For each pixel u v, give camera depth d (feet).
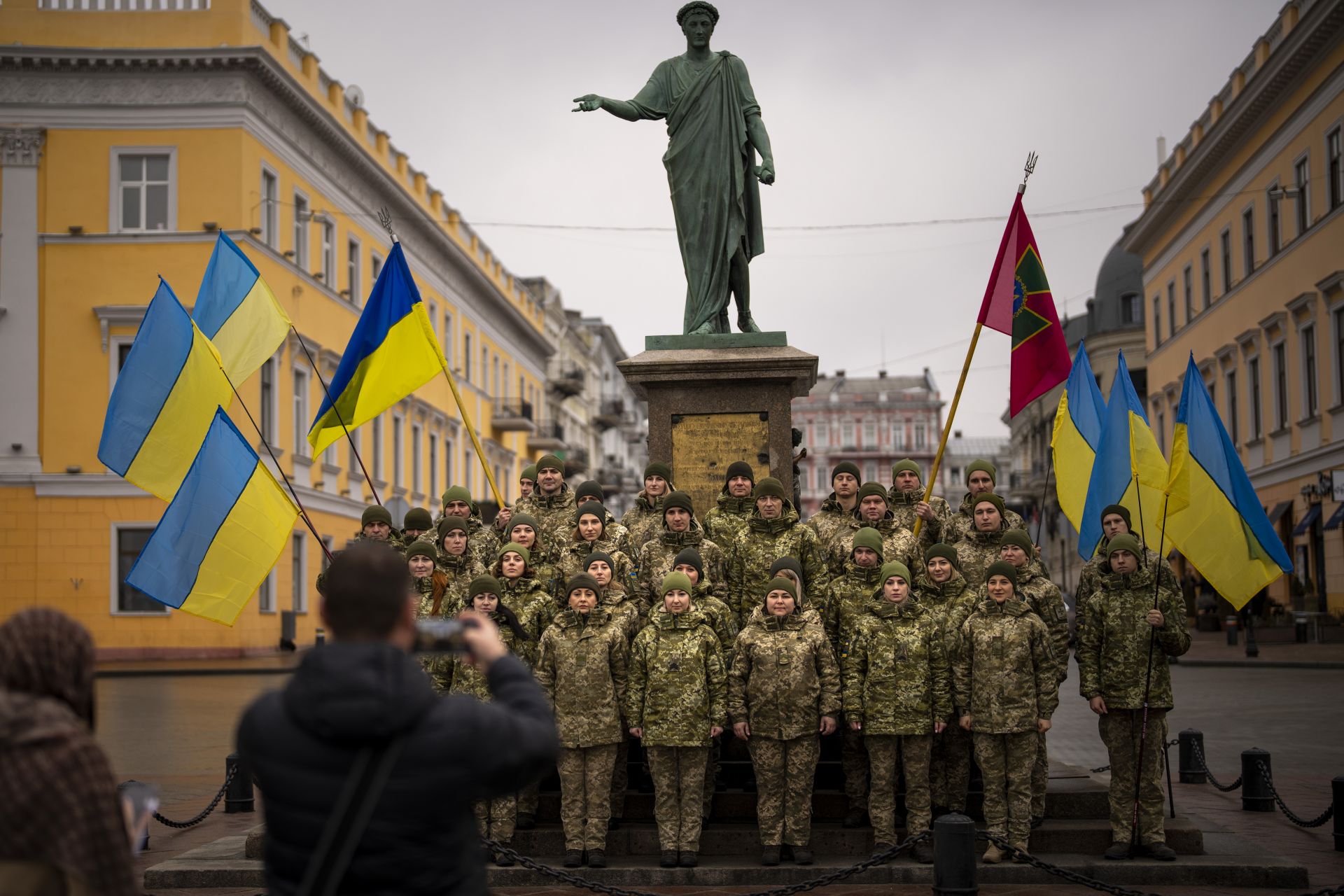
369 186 122.62
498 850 22.09
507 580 28.43
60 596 94.17
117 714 57.77
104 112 96.02
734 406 33.94
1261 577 29.78
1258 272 113.91
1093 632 26.53
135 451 27.63
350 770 9.92
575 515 33.99
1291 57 100.53
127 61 95.14
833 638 28.50
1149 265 152.46
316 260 110.32
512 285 181.16
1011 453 250.16
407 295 34.06
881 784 26.18
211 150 96.22
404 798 9.87
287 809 9.96
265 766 10.11
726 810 28.76
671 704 25.80
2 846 9.84
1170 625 25.90
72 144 95.96
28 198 95.71
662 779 25.93
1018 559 27.94
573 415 228.84
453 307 149.18
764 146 35.94
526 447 188.75
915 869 25.30
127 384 27.78
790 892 22.33
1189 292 136.26
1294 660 81.92
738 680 26.04
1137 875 25.05
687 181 36.24
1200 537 30.42
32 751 9.97
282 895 9.96
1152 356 151.33
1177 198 135.85
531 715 10.64
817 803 28.63
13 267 95.40
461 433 152.76
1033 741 26.04
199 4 96.89
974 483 31.48
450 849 10.13
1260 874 24.93
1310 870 26.12
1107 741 26.48
